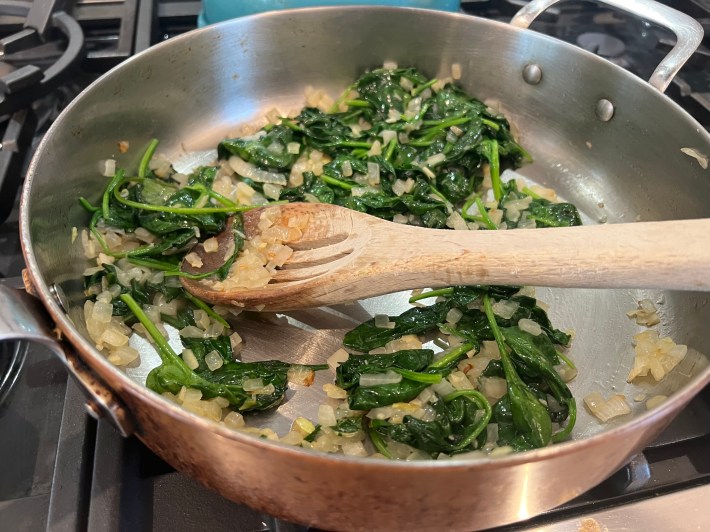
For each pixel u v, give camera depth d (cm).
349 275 21
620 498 18
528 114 31
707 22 33
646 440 16
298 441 20
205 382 21
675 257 18
